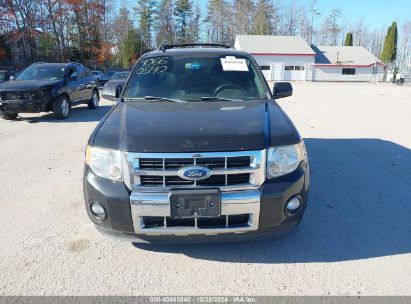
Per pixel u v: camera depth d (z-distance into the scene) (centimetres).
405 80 3531
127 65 5994
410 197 431
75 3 4766
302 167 292
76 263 301
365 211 394
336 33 7544
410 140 741
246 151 268
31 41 4569
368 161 581
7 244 330
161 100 382
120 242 333
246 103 367
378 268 292
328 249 320
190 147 265
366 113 1187
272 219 276
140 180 270
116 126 306
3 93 967
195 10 7700
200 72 418
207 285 274
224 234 276
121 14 6906
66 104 1070
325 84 3862
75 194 446
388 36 5784
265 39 4950
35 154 640
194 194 261
